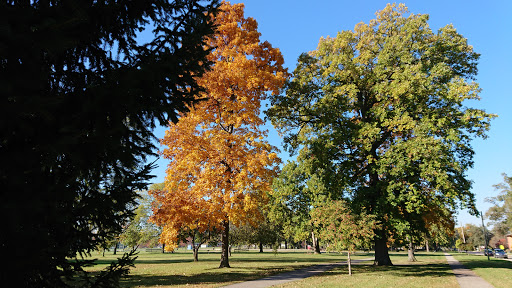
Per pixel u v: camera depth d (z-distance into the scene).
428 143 17.27
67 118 2.95
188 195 18.25
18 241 2.40
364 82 21.61
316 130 22.48
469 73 21.06
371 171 20.64
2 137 2.62
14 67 2.42
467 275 16.92
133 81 3.33
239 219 17.98
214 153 18.12
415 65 19.09
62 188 2.75
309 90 22.41
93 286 3.35
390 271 19.34
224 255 21.69
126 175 4.04
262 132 20.08
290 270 19.75
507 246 89.19
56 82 3.97
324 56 23.05
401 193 18.38
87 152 3.16
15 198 2.39
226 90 19.25
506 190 57.59
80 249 3.52
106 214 3.75
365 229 16.58
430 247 83.44
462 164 19.81
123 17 4.22
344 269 20.83
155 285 12.95
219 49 20.88
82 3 3.15
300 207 35.62
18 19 2.32
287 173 31.59
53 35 2.42
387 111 19.64
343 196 21.81
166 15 4.53
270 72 21.27
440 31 20.91
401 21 21.41
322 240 18.52
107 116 3.43
